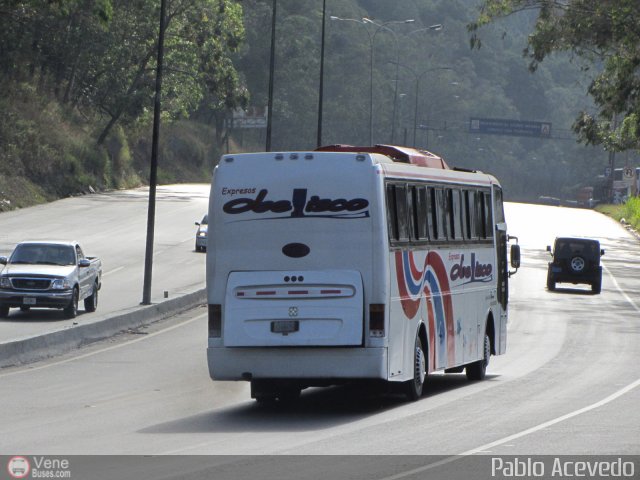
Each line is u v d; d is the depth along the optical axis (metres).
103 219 122.38
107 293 70.88
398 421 30.67
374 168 32.75
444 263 38.44
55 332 48.66
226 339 32.81
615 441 26.56
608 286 89.75
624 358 49.34
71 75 166.50
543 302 77.06
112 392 37.72
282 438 27.66
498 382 41.22
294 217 32.81
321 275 32.53
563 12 103.00
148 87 168.00
